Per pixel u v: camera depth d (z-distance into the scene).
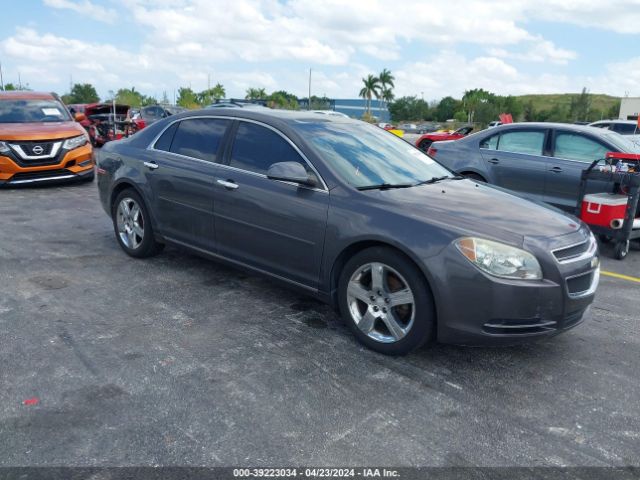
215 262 4.96
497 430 2.72
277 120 4.21
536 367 3.42
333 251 3.61
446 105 116.12
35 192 8.99
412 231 3.25
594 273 3.45
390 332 3.41
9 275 4.76
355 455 2.48
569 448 2.60
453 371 3.32
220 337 3.67
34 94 10.68
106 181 5.46
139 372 3.15
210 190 4.38
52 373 3.10
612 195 6.46
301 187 3.82
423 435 2.66
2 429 2.57
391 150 4.45
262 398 2.93
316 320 4.00
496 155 7.70
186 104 62.97
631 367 3.47
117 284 4.63
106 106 17.41
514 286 3.05
